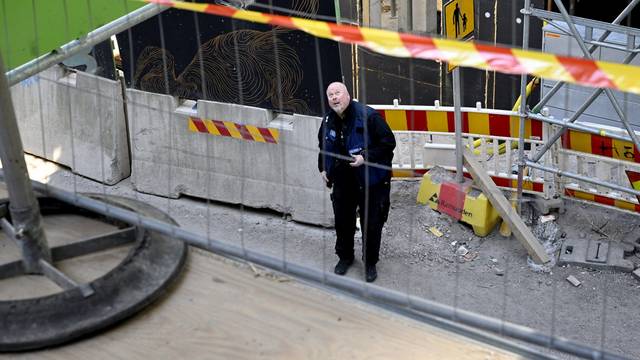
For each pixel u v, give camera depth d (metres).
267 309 3.28
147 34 7.78
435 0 9.42
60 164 9.02
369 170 6.43
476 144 8.38
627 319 6.73
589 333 6.59
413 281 7.21
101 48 8.23
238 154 7.92
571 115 7.84
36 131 9.03
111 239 3.68
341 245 7.00
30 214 3.46
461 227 7.94
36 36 5.11
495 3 8.40
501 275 7.35
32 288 3.45
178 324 3.23
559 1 6.11
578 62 2.44
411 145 8.31
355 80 9.47
